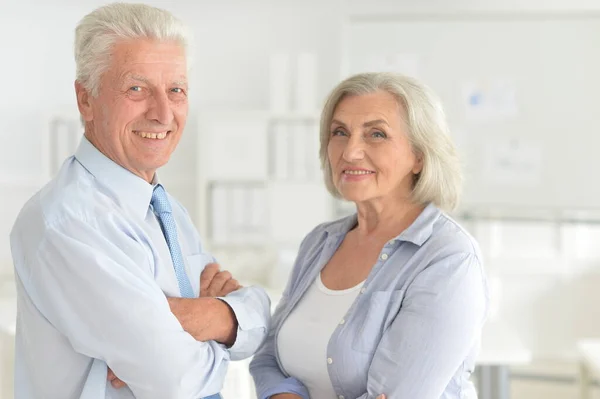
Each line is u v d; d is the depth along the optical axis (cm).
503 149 547
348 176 192
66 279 162
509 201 550
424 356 172
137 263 169
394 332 177
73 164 182
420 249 184
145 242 176
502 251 557
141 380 161
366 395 178
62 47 573
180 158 600
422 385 172
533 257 554
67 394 169
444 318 173
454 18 546
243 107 601
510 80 543
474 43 546
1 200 565
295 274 218
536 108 541
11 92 566
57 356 168
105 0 574
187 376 163
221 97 602
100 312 161
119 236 169
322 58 593
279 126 540
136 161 178
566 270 552
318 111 537
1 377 306
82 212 168
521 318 559
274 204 545
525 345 559
